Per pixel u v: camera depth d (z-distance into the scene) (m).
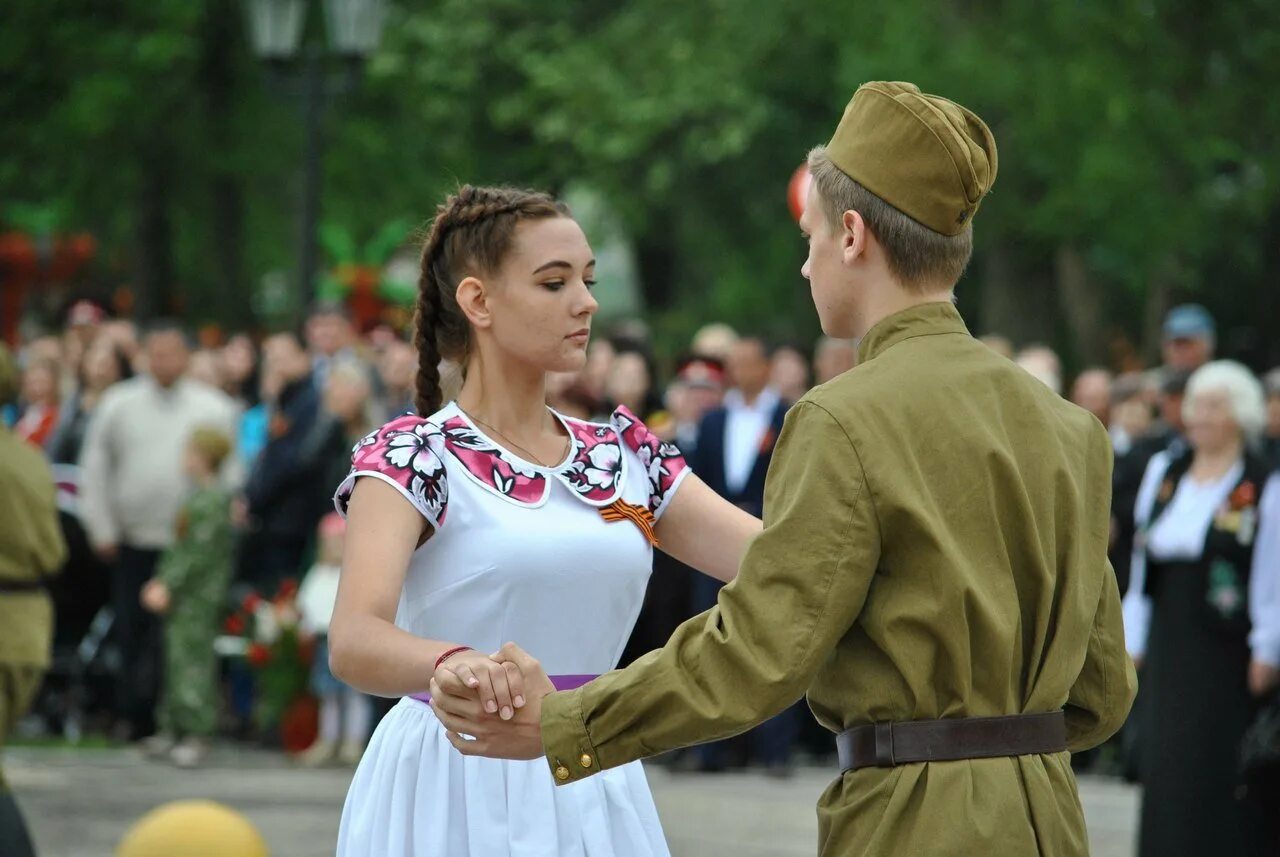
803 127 64.25
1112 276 63.00
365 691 8.77
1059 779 8.08
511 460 9.23
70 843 19.88
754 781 25.88
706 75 61.16
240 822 7.89
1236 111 45.44
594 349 27.38
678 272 76.94
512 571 9.03
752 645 7.77
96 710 29.77
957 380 8.16
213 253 62.75
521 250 9.34
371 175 62.72
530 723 8.24
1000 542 7.99
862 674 7.98
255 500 28.00
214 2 58.44
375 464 8.95
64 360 34.75
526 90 66.50
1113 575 8.58
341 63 59.12
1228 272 59.88
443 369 9.79
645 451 9.76
